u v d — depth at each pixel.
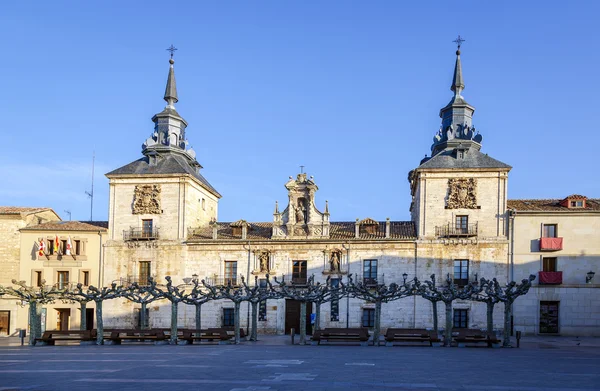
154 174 69.88
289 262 67.19
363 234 67.19
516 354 37.97
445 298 47.88
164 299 67.94
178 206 69.62
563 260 62.31
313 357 34.19
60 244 69.75
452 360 32.72
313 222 67.56
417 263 64.81
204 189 76.19
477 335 46.09
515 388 21.56
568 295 61.81
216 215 81.50
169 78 77.50
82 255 69.62
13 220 70.44
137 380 22.98
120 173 70.62
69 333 49.06
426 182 66.00
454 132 69.94
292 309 67.06
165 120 75.25
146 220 70.00
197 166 78.56
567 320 61.50
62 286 69.00
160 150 73.31
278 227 68.06
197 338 49.25
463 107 70.50
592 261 61.97
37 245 69.94
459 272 64.12
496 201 64.50
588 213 62.44
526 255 63.19
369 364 29.78
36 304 49.56
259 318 66.62
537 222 63.38
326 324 65.19
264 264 67.50
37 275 69.75
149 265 69.19
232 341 49.62
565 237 62.62
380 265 65.38
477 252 63.97
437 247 64.69
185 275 68.44
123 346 46.19
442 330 62.00
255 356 34.81
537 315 61.94
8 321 68.56
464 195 64.94
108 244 69.69
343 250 66.38
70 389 20.73
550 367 29.09
